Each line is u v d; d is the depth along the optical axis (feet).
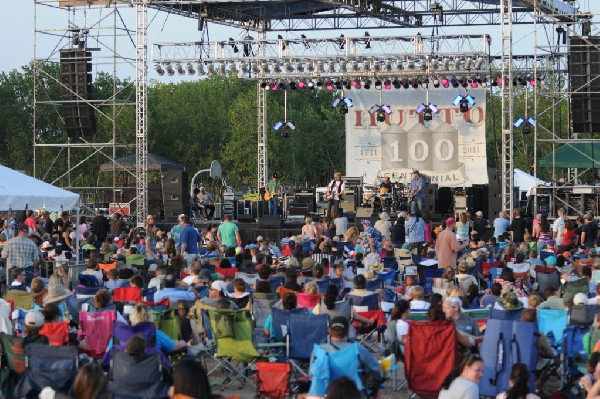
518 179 164.25
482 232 115.34
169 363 41.16
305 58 138.92
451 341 42.65
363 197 139.13
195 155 260.42
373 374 38.34
